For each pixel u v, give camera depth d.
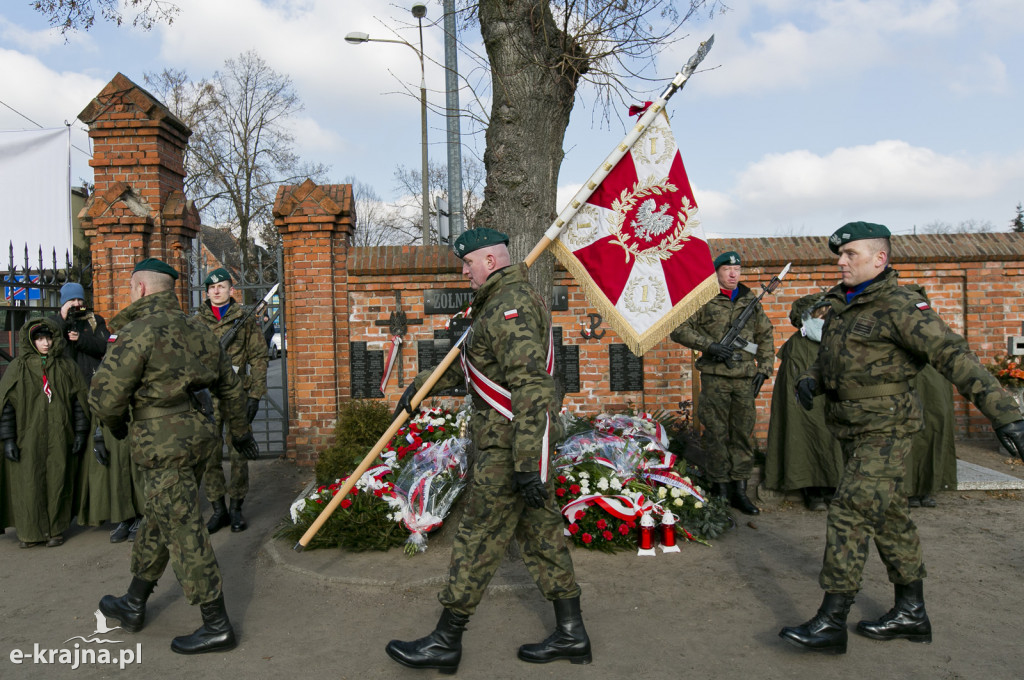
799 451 5.59
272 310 7.82
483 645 3.52
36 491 5.15
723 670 3.22
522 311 3.12
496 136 5.33
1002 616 3.71
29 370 5.19
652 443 5.76
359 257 7.39
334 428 7.21
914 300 3.26
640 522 4.75
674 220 4.23
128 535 5.44
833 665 3.24
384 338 7.45
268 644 3.58
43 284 7.22
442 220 9.83
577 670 3.25
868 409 3.33
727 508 5.59
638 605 3.95
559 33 5.46
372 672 3.28
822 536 5.09
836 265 7.56
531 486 2.94
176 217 7.33
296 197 7.35
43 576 4.66
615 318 4.22
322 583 4.32
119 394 3.33
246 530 5.55
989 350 7.68
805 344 5.65
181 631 3.77
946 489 5.67
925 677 3.11
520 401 2.98
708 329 5.78
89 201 7.31
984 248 7.61
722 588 4.16
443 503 4.93
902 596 3.47
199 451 3.50
